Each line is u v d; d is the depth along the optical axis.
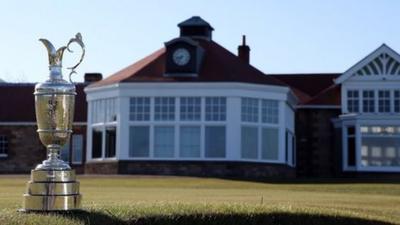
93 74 53.12
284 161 41.84
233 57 43.94
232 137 40.34
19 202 15.95
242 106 40.78
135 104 41.31
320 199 20.98
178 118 40.84
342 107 46.44
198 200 18.14
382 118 44.22
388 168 44.31
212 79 40.75
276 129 41.72
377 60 46.16
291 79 54.22
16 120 49.09
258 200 18.88
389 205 19.89
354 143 45.19
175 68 41.38
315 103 47.28
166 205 13.16
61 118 11.82
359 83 46.28
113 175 39.31
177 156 40.69
